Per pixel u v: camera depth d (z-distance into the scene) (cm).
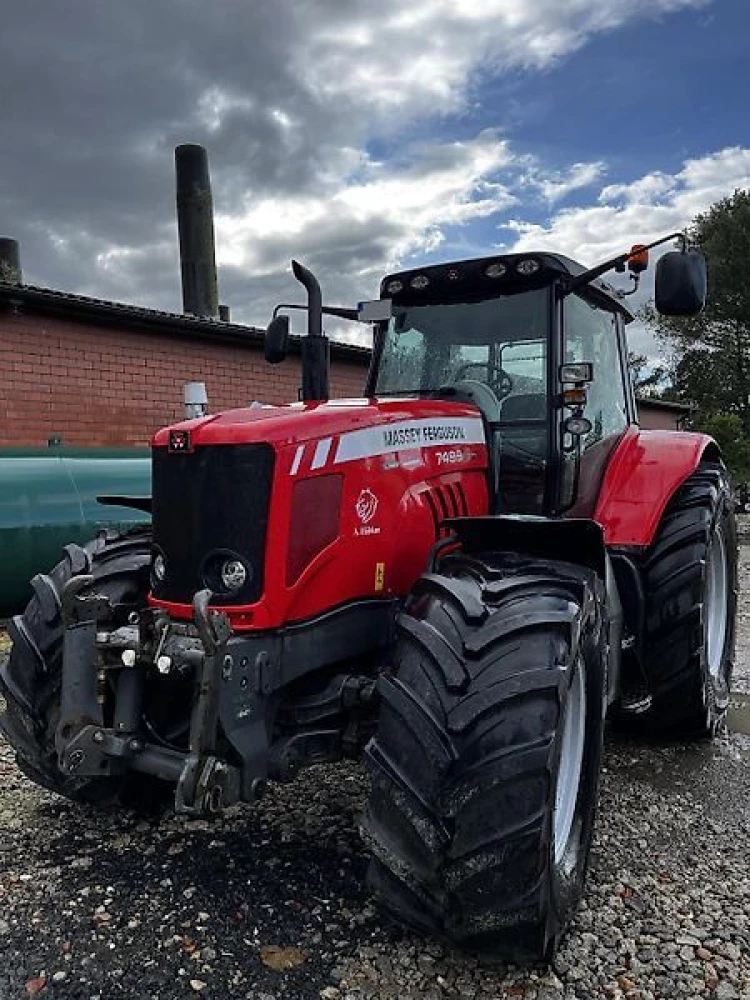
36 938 227
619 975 214
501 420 329
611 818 308
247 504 237
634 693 373
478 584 231
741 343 3228
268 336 374
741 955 223
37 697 282
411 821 201
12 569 562
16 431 727
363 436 263
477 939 206
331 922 235
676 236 314
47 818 302
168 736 257
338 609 255
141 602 280
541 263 323
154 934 229
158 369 834
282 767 238
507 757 199
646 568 367
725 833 296
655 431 423
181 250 1084
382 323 368
